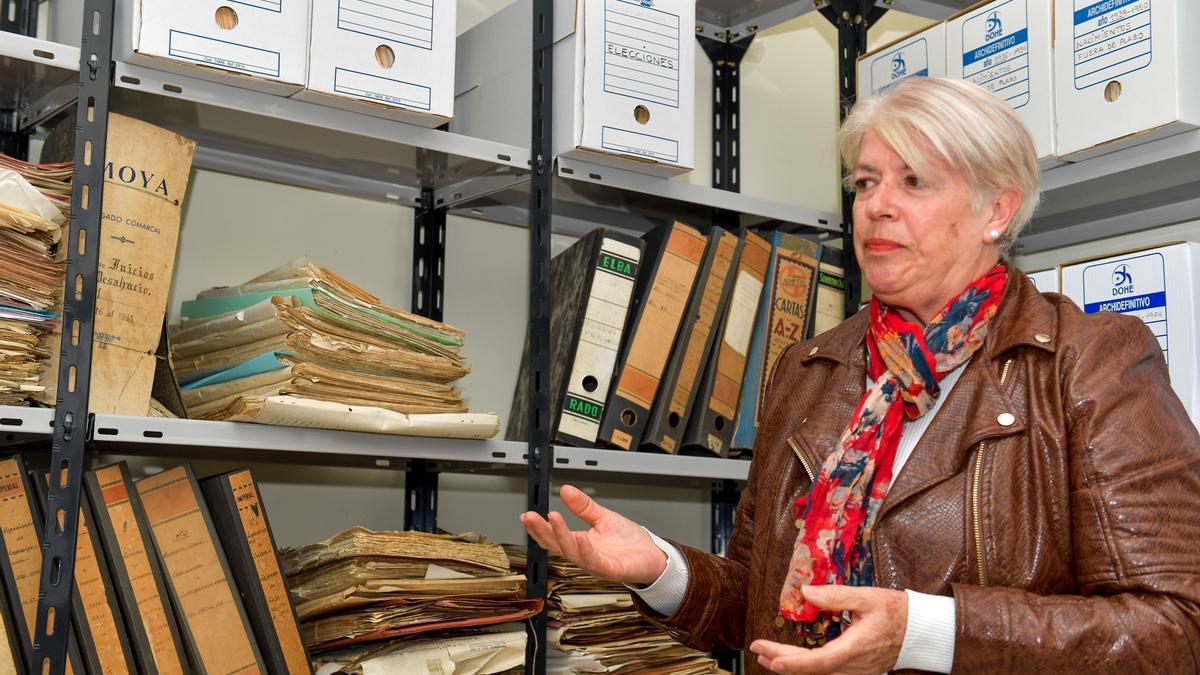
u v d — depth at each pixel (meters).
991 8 1.72
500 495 1.99
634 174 1.72
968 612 0.93
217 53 1.33
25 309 1.25
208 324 1.52
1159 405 1.03
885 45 1.92
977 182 1.11
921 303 1.16
